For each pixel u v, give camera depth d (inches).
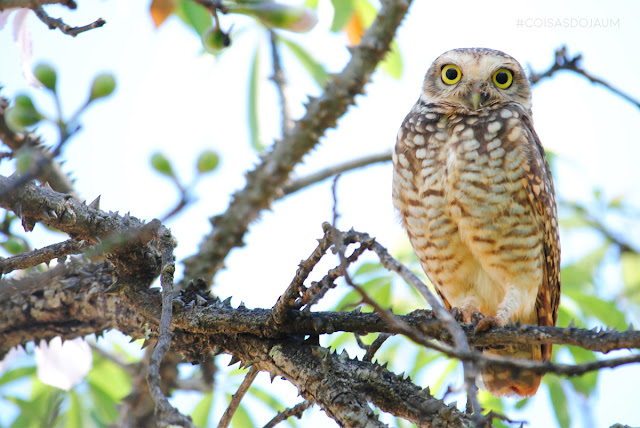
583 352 355.9
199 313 243.9
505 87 363.6
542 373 150.3
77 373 306.5
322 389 224.2
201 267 312.2
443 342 224.5
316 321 231.8
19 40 195.9
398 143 352.8
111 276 278.4
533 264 332.2
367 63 284.0
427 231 344.2
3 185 223.1
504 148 324.5
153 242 255.6
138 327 280.4
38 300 287.3
